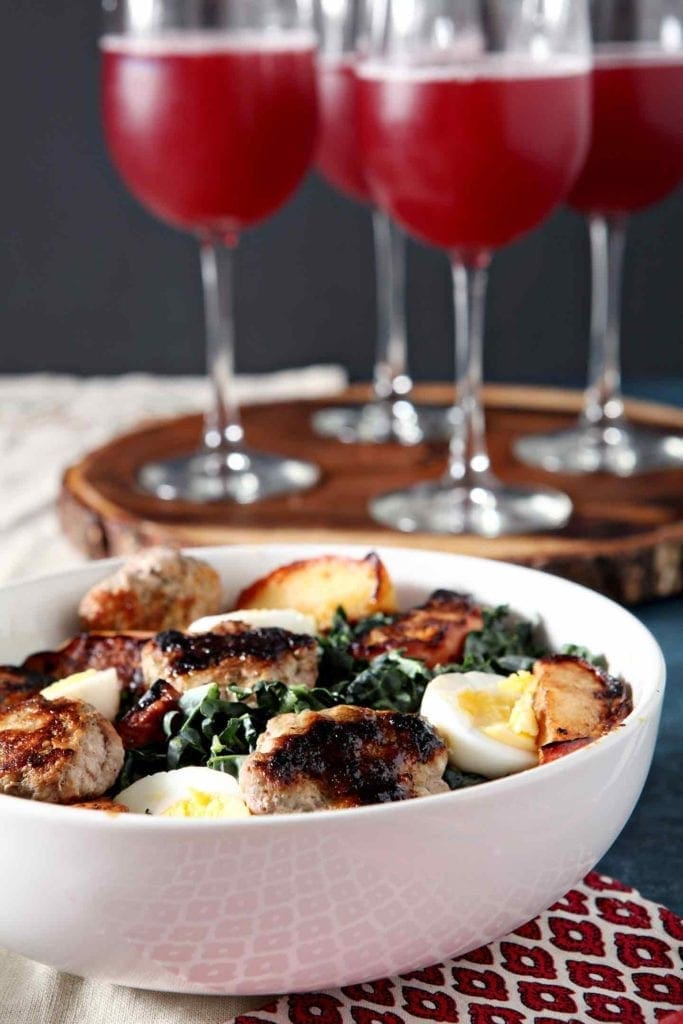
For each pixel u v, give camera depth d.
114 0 0.96
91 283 1.58
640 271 1.56
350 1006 0.64
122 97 0.96
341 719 0.62
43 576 0.74
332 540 0.89
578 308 1.57
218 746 0.66
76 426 1.18
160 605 0.73
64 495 0.96
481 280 0.95
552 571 0.87
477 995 0.64
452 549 0.88
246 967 0.58
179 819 0.54
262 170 0.96
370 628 0.73
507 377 1.58
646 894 0.69
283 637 0.69
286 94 0.96
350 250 1.56
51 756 0.62
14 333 1.60
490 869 0.58
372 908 0.57
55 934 0.58
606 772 0.60
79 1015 0.63
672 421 1.07
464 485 0.94
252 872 0.54
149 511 0.93
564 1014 0.63
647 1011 0.63
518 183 0.90
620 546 0.87
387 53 0.90
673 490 0.95
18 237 1.57
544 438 1.03
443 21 0.88
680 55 0.99
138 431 1.06
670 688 0.81
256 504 0.94
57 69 1.52
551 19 0.89
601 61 1.00
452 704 0.67
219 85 0.94
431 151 0.89
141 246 1.57
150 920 0.56
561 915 0.67
